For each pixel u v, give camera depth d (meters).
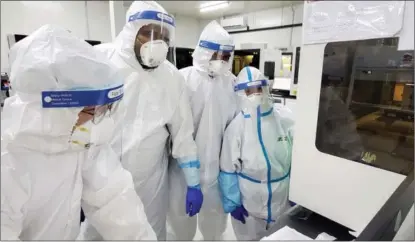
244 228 1.34
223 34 1.22
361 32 0.55
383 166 0.59
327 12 0.60
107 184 0.62
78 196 0.61
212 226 1.49
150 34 0.93
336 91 0.63
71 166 0.57
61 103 0.45
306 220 0.80
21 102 0.46
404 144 0.55
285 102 2.34
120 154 0.96
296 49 2.46
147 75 1.02
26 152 0.50
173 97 1.09
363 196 0.64
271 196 1.14
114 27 2.12
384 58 0.53
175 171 1.36
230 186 1.21
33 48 0.46
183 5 5.04
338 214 0.69
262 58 2.95
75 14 4.63
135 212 0.67
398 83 0.53
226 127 1.34
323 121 0.67
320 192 0.72
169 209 1.44
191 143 1.18
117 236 0.67
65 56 0.46
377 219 0.45
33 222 0.58
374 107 0.58
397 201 0.46
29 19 4.15
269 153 1.12
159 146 1.09
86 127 0.52
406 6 0.48
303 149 0.73
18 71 0.44
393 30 0.50
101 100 0.49
